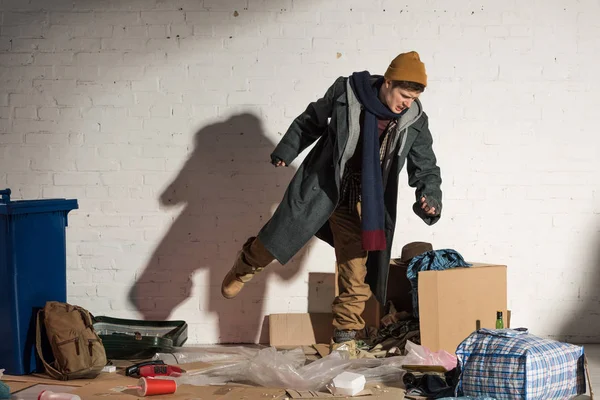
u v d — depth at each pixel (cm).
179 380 356
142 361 402
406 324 427
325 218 377
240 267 398
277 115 466
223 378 364
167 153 465
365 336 441
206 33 462
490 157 470
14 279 366
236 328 468
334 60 464
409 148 381
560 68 469
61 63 461
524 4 466
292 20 463
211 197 466
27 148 463
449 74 467
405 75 355
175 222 467
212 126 465
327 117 386
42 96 462
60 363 358
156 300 468
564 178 471
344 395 327
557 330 473
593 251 472
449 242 471
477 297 406
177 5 462
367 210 369
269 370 351
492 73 468
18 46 461
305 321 458
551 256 473
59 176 464
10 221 365
